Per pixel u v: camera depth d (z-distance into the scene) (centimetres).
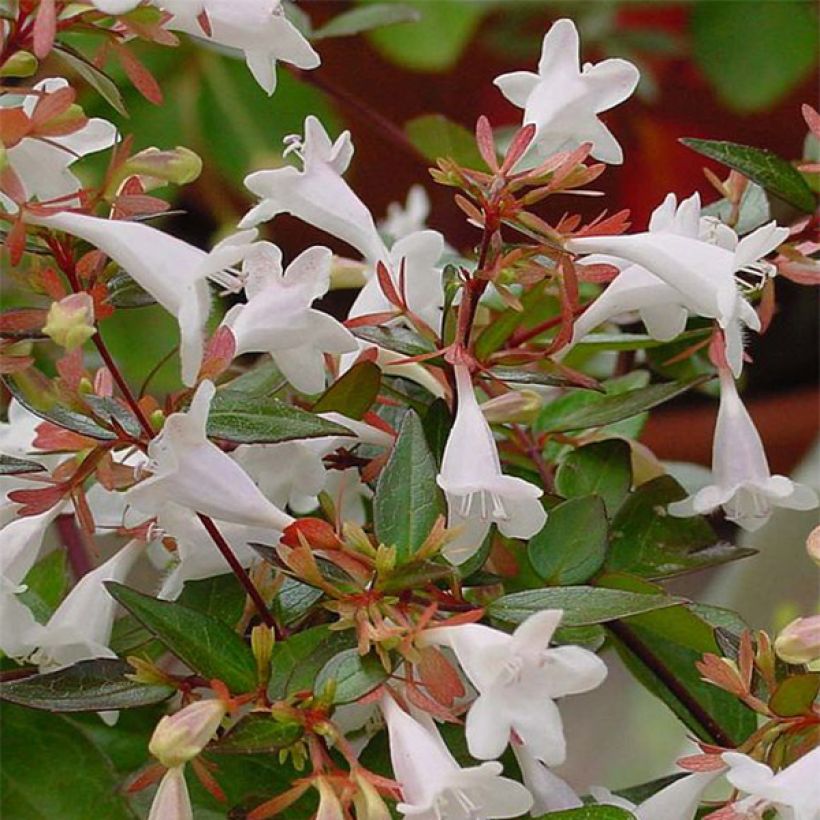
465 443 46
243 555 47
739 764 45
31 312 45
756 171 50
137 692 46
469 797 44
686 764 46
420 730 45
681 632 48
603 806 45
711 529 50
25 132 45
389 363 48
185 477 45
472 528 46
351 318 48
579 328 48
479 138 47
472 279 47
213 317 50
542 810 46
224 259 45
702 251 46
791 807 44
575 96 48
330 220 48
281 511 46
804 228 50
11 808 50
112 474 46
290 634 47
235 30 46
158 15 46
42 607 50
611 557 50
